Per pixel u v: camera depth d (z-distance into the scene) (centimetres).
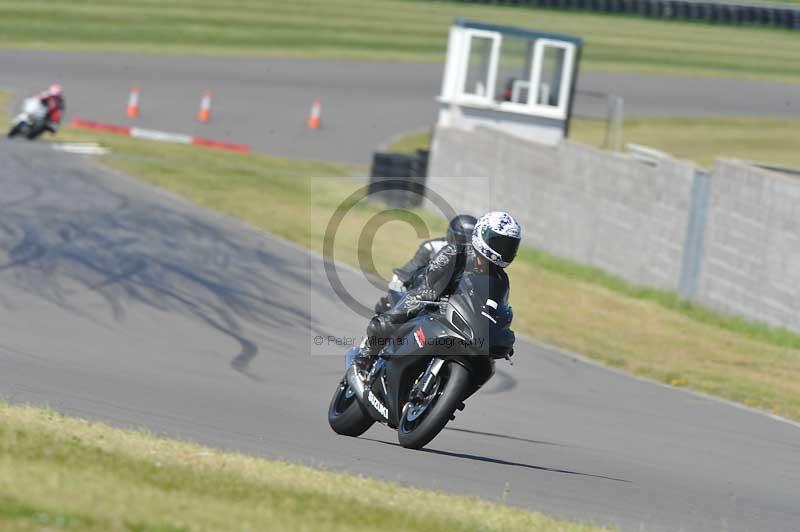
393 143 10481
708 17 16738
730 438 3416
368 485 1995
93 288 4625
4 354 3353
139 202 6681
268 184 8225
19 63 11781
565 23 15888
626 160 6619
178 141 9669
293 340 4266
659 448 3153
